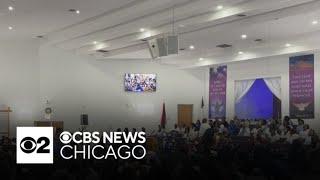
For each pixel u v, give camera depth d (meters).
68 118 25.80
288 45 19.92
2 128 24.61
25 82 25.17
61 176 7.62
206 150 14.87
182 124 24.67
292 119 20.89
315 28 17.17
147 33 19.31
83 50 25.39
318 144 15.35
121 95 26.88
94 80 26.48
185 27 17.55
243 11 14.76
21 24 20.80
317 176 12.95
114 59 26.91
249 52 22.36
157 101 27.16
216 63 24.64
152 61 27.14
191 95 27.25
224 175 8.90
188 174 8.66
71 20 19.86
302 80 20.50
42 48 25.48
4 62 25.00
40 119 25.25
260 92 23.12
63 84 25.86
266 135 17.52
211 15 16.08
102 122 26.42
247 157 12.35
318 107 19.83
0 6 17.20
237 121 21.50
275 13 15.12
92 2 16.56
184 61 26.55
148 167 9.66
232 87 24.75
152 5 16.22
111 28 20.27
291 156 13.50
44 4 16.89
